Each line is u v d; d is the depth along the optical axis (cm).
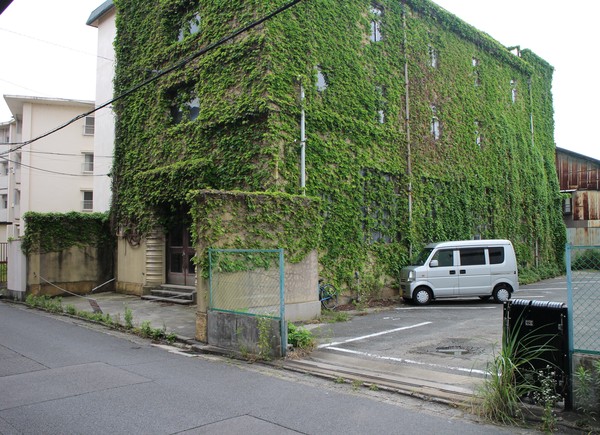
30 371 786
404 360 836
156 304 1614
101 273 2008
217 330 976
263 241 1188
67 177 3328
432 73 2069
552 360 567
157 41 1841
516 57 2677
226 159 1505
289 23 1482
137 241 1883
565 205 3262
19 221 3597
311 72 1522
